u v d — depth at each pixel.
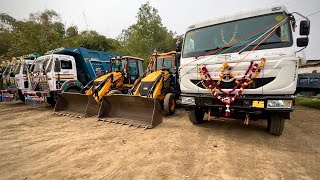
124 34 31.81
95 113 7.14
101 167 3.26
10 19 22.64
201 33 4.97
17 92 10.73
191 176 2.93
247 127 5.45
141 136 4.81
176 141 4.43
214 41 4.74
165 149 3.98
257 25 4.34
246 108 3.97
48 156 3.74
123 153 3.82
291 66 3.68
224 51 4.44
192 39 5.06
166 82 7.54
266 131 5.05
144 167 3.23
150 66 8.69
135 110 6.10
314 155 3.63
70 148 4.11
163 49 34.84
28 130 5.54
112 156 3.69
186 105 4.77
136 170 3.13
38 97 9.08
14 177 2.99
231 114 4.40
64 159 3.59
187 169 3.14
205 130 5.24
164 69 7.94
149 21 35.38
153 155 3.70
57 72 9.19
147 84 7.05
